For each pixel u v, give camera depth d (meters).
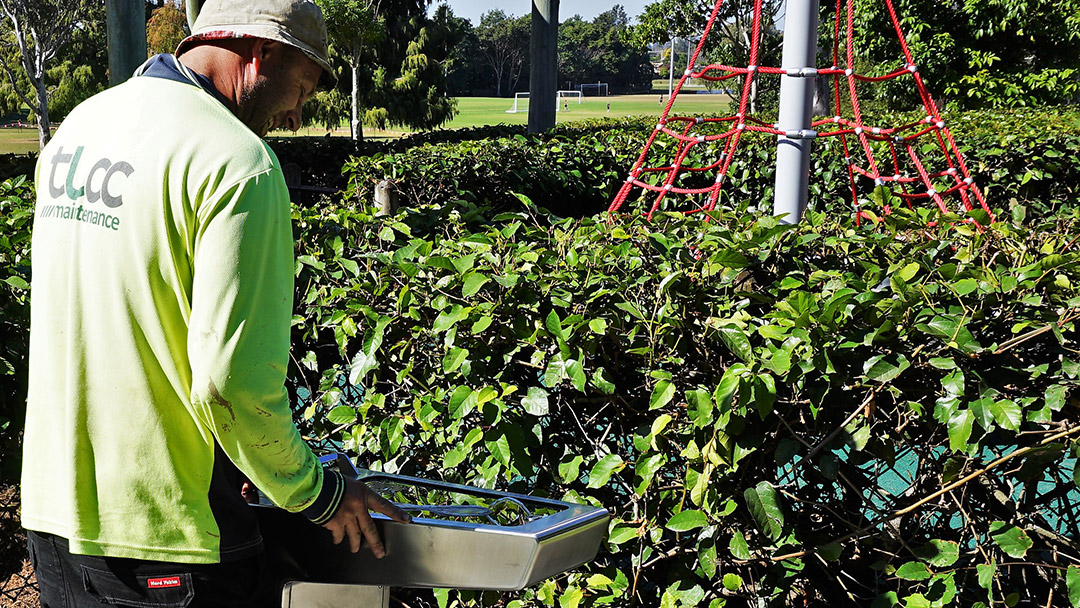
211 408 1.51
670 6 21.52
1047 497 2.08
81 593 1.70
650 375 2.06
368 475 2.06
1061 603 2.12
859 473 2.11
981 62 17.61
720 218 3.06
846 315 1.97
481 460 2.30
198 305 1.51
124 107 1.65
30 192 4.37
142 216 1.56
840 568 2.28
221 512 1.69
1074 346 1.95
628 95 141.62
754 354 1.98
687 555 2.22
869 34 18.41
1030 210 3.58
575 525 1.78
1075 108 14.31
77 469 1.65
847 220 3.01
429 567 1.80
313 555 1.84
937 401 1.87
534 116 19.53
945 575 2.01
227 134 1.59
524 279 2.25
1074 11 17.41
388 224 3.00
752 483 2.12
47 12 33.28
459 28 41.03
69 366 1.64
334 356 2.66
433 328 2.20
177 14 37.91
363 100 38.47
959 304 2.05
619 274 2.38
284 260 1.59
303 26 1.79
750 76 4.43
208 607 1.68
